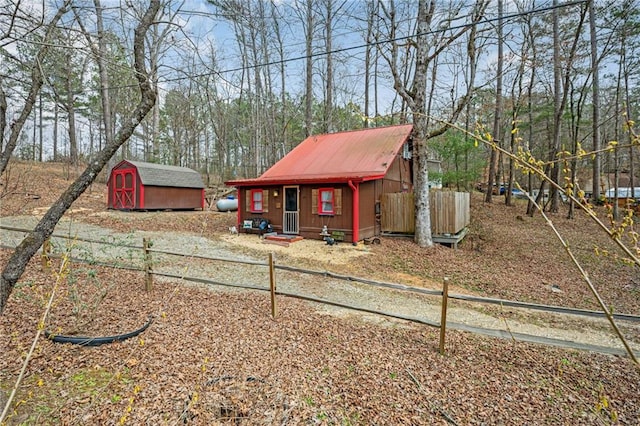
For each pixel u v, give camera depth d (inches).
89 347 162.4
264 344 178.4
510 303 176.1
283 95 985.5
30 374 138.3
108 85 591.2
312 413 127.6
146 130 1080.8
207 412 123.0
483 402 138.5
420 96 452.4
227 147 1181.1
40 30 133.3
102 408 121.6
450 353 179.2
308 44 785.6
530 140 859.4
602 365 173.0
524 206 798.5
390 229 529.7
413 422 125.7
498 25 423.5
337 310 238.8
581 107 726.5
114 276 257.3
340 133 669.9
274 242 475.2
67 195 106.5
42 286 218.4
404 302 268.4
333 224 488.1
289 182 498.3
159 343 170.6
